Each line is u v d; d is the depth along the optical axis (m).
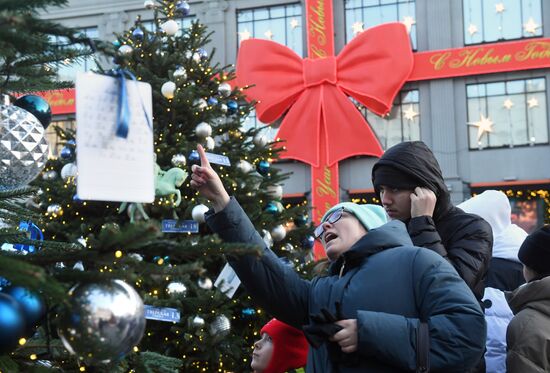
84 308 1.06
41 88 1.49
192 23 6.03
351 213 2.08
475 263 2.15
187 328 4.33
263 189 5.53
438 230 2.26
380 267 1.82
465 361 1.62
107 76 1.09
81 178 1.05
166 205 4.63
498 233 2.97
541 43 14.19
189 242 1.18
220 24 15.82
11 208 1.61
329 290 1.92
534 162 14.23
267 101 14.43
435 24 14.88
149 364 1.48
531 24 14.52
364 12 15.32
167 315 3.45
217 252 1.14
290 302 2.00
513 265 2.87
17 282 0.91
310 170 14.81
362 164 14.64
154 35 5.85
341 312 1.65
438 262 1.79
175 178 4.61
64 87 1.53
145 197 1.11
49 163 5.33
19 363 1.27
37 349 1.40
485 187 14.39
